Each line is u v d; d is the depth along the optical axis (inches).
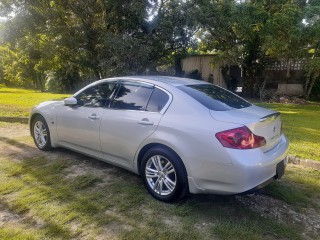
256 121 125.1
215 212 132.3
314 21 543.8
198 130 126.3
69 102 180.2
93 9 568.7
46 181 158.4
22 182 156.6
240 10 602.5
